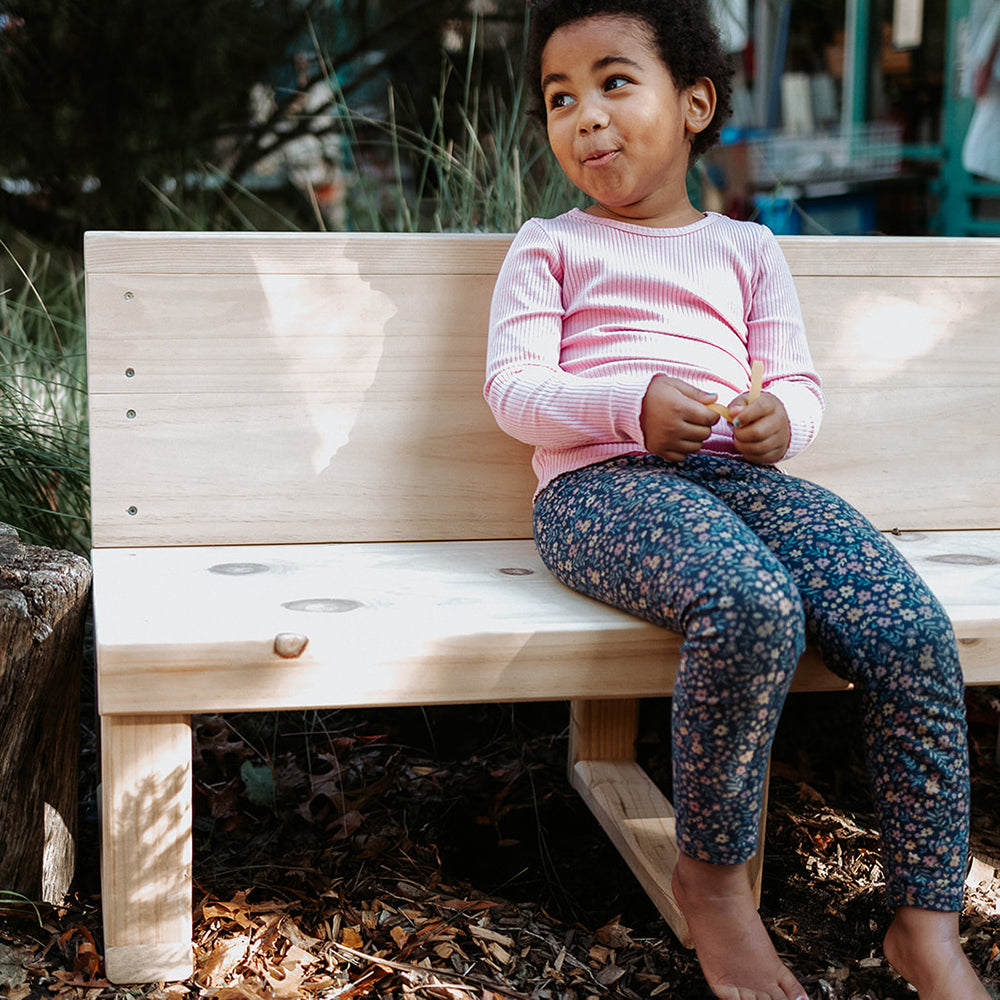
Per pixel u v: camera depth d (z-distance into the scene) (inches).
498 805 66.6
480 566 57.9
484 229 88.9
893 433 69.2
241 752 70.4
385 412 63.4
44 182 153.6
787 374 58.8
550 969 51.6
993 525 70.9
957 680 45.7
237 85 156.4
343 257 62.2
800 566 48.3
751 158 180.9
